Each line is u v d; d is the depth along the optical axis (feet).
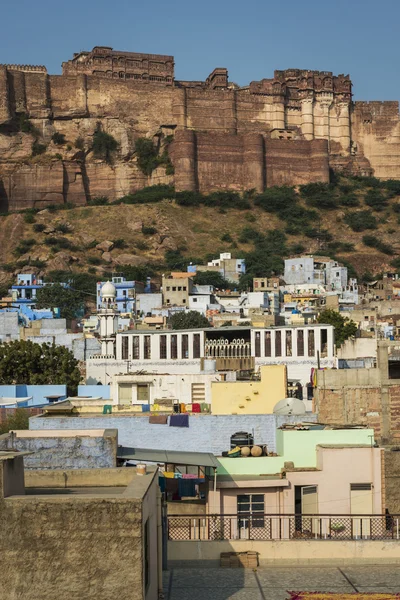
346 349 305.94
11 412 199.21
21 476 76.54
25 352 301.43
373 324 450.30
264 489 109.50
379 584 89.40
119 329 381.60
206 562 97.40
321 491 110.63
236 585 89.51
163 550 93.86
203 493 116.06
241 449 120.98
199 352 276.62
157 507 84.69
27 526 67.31
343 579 91.45
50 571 67.15
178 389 203.31
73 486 85.71
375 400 145.59
